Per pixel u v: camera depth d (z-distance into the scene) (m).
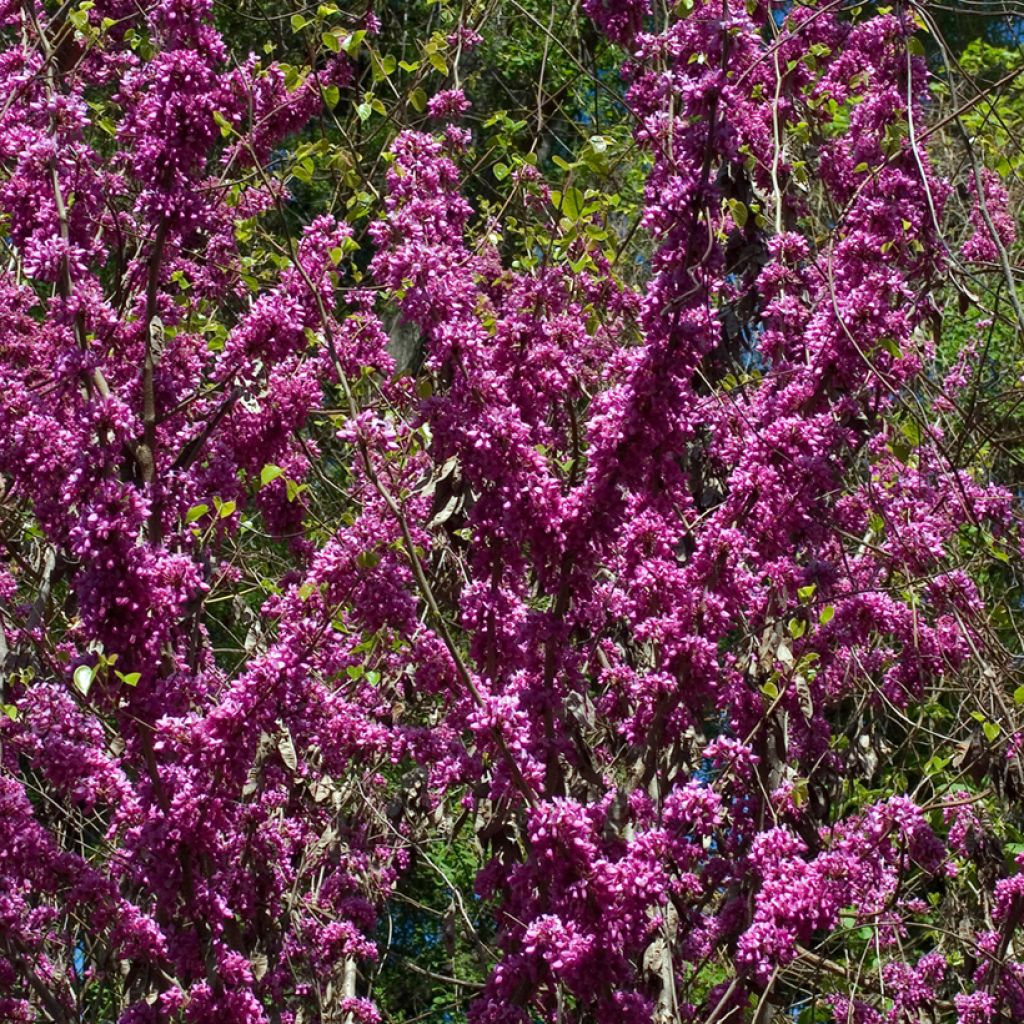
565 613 4.49
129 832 4.41
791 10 7.28
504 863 4.64
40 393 4.87
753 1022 4.51
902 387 5.93
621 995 4.17
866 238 5.30
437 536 5.78
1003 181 8.84
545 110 14.07
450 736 5.95
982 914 6.83
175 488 4.66
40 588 5.89
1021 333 4.91
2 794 4.59
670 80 5.25
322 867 6.70
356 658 6.32
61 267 4.52
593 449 4.26
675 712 4.71
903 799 5.00
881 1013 6.63
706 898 5.20
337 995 6.62
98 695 4.86
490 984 4.30
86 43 5.73
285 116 6.00
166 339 5.25
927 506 6.23
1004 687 6.28
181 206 4.62
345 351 5.98
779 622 5.28
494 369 4.80
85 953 6.85
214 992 4.32
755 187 6.67
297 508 5.30
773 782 5.23
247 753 4.23
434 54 6.96
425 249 4.31
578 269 6.07
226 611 8.80
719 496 5.89
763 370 7.01
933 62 12.23
